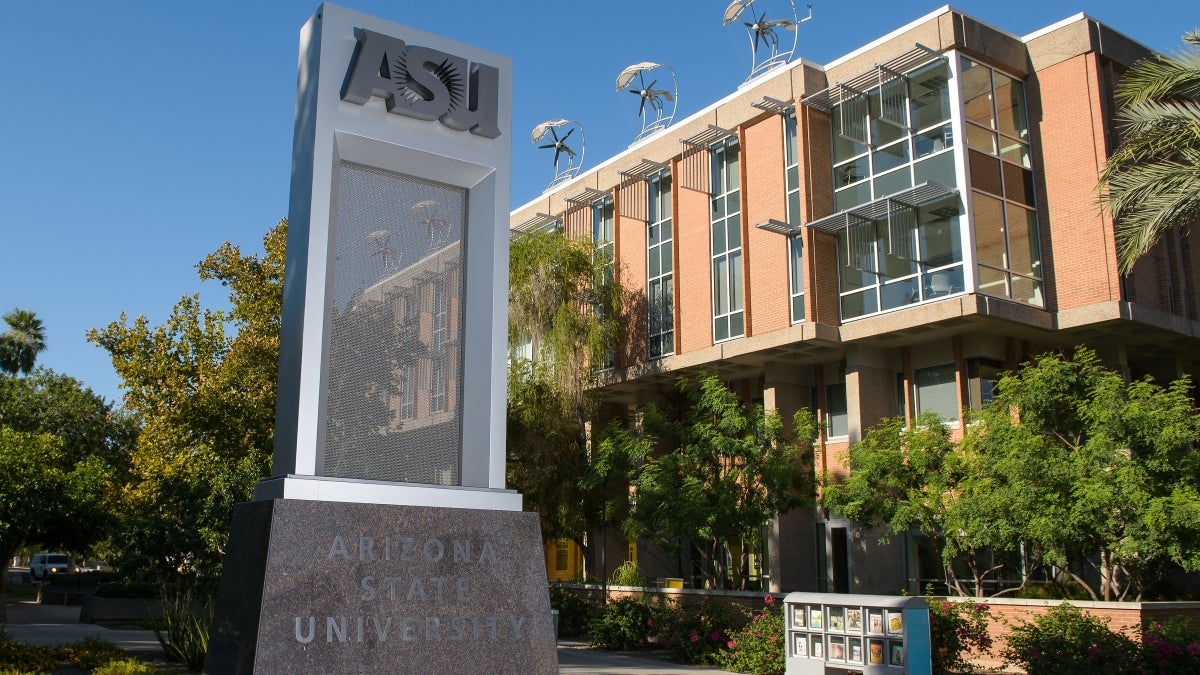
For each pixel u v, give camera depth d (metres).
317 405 7.96
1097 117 22.95
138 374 23.61
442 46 9.11
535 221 35.19
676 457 22.75
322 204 8.27
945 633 15.29
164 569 21.91
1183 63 14.02
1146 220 14.05
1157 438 15.59
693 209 29.66
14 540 26.20
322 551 7.42
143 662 13.98
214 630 7.62
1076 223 23.09
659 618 19.58
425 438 8.65
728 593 21.20
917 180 23.75
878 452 19.91
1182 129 14.01
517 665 7.95
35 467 26.16
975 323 22.58
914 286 23.42
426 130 8.91
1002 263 22.92
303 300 8.08
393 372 8.59
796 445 22.86
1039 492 16.34
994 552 20.23
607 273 30.97
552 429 27.42
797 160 26.23
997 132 23.78
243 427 22.72
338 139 8.48
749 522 21.16
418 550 7.80
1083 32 23.41
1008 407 18.30
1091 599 19.00
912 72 24.28
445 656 7.64
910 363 24.92
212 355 23.89
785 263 26.12
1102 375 17.66
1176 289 24.16
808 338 24.42
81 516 26.86
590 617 22.77
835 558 25.89
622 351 31.09
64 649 14.09
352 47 8.70
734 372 28.69
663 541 23.17
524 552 8.28
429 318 8.88
